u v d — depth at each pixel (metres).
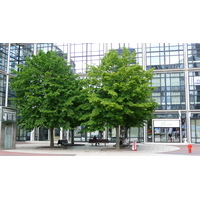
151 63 41.88
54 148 25.00
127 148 25.83
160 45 41.97
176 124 38.75
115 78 21.94
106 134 41.94
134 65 22.14
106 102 20.14
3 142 23.09
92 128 22.48
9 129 24.06
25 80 23.88
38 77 24.25
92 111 21.72
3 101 37.38
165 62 41.44
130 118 25.23
